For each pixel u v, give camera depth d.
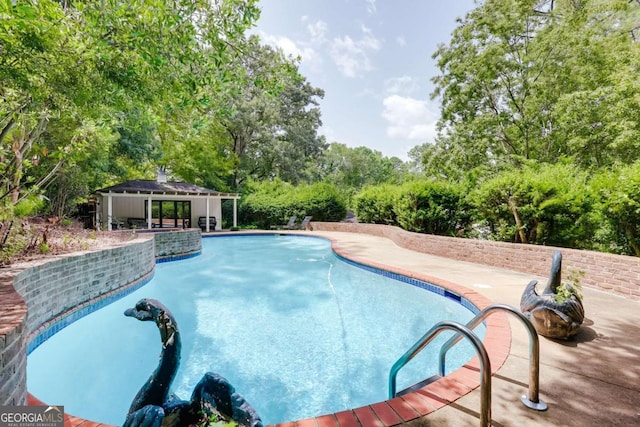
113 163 17.86
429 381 3.27
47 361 4.93
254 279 9.55
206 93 5.41
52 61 4.66
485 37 17.53
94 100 5.89
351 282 8.99
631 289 5.39
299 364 4.75
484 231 10.59
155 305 2.02
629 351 3.53
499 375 3.06
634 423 2.37
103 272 6.95
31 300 4.80
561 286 4.00
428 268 8.38
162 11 4.21
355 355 5.00
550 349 3.58
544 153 16.73
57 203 14.74
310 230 22.08
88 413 3.73
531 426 2.33
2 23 3.56
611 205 6.23
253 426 1.49
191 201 23.30
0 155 7.75
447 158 20.92
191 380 4.34
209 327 6.05
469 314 5.61
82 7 4.17
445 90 20.36
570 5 14.94
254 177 34.22
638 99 10.11
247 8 4.90
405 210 13.42
